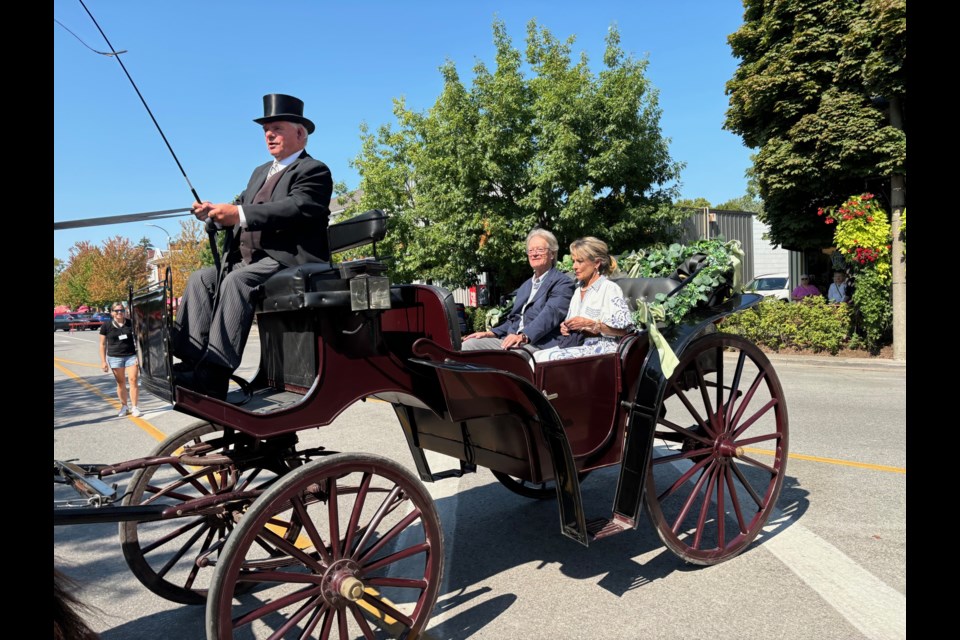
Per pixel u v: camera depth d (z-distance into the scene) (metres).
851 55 13.62
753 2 16.28
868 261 11.98
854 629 2.83
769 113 16.05
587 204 14.76
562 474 2.99
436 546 2.75
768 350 13.50
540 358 3.71
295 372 2.87
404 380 2.91
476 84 16.03
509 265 16.44
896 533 3.89
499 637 2.90
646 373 3.38
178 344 2.75
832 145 13.93
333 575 2.51
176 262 37.56
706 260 3.94
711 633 2.85
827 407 7.76
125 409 9.22
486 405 2.95
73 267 71.44
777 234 16.62
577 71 15.48
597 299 3.92
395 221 18.73
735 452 3.68
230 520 3.41
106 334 9.22
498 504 4.76
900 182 11.66
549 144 15.30
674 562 3.65
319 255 3.08
